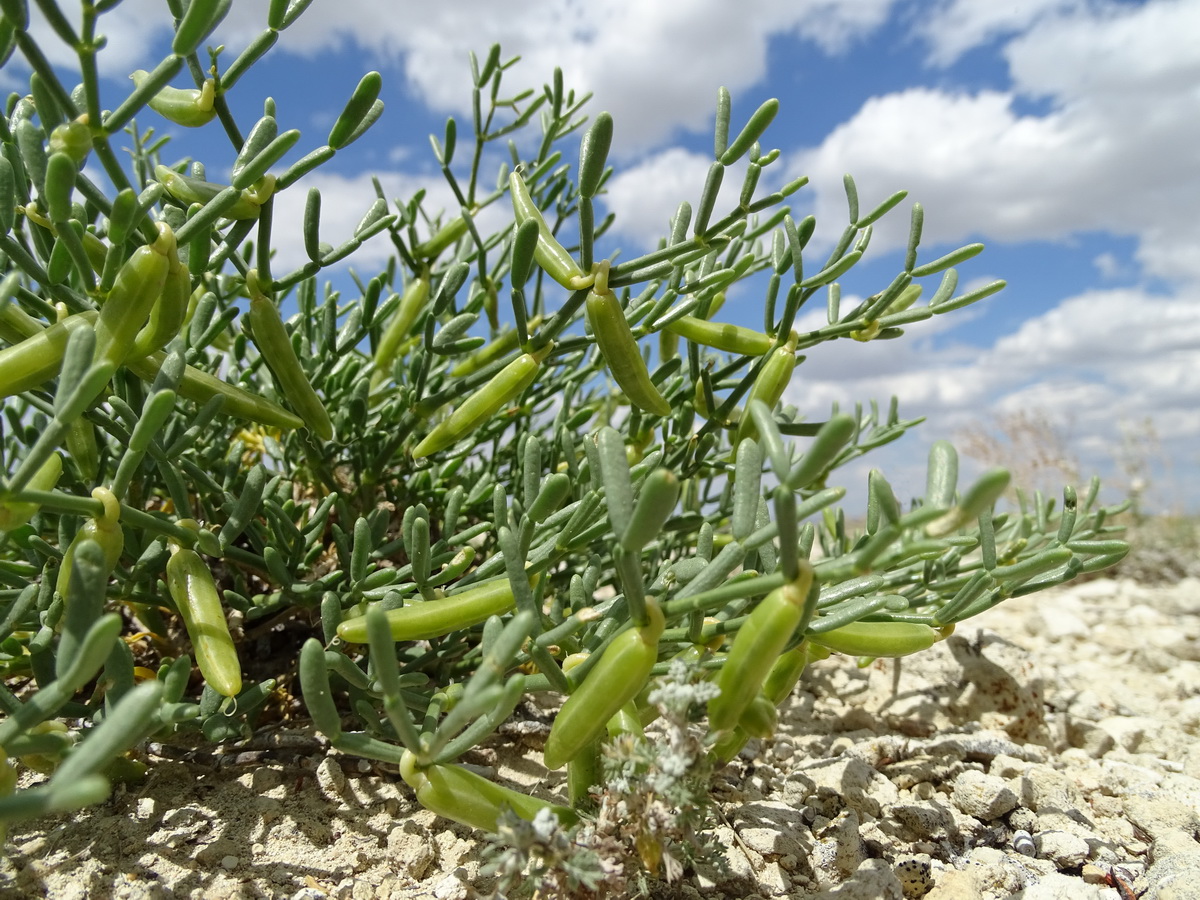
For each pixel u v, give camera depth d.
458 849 0.16
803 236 0.17
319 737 0.19
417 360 0.21
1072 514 0.16
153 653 0.20
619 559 0.12
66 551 0.14
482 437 0.24
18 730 0.11
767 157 0.16
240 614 0.20
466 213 0.23
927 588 0.19
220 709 0.15
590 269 0.16
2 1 0.12
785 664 0.16
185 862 0.15
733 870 0.16
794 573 0.12
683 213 0.18
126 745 0.09
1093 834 0.19
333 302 0.21
